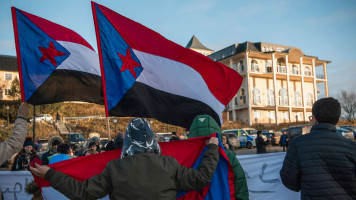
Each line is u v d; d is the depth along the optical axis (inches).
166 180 85.1
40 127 1301.7
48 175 90.2
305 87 1851.6
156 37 143.8
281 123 1578.5
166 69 141.6
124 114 130.1
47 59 150.6
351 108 2158.0
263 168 182.2
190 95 143.1
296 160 105.1
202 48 2576.3
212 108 145.5
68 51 157.0
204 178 90.5
